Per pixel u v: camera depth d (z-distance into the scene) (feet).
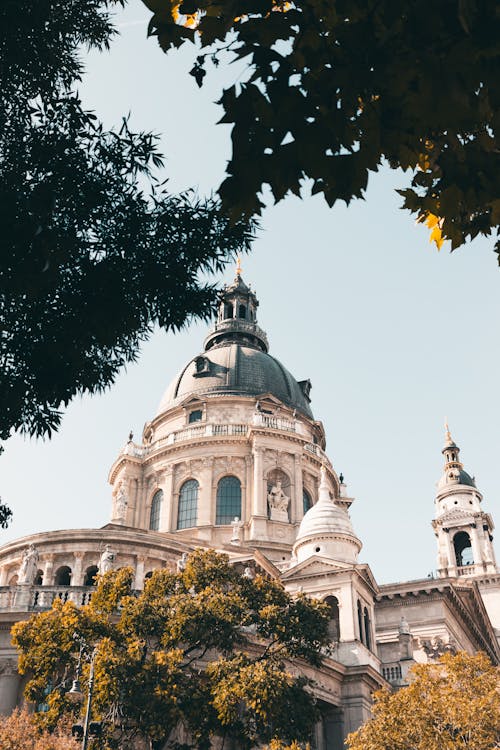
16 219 55.52
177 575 130.31
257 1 24.97
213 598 120.26
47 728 111.24
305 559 194.18
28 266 55.77
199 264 63.67
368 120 25.17
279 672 113.50
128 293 62.13
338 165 24.98
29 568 158.92
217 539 251.60
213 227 62.28
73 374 61.72
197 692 111.34
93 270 60.85
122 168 62.54
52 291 59.82
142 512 269.64
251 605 129.59
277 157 25.34
